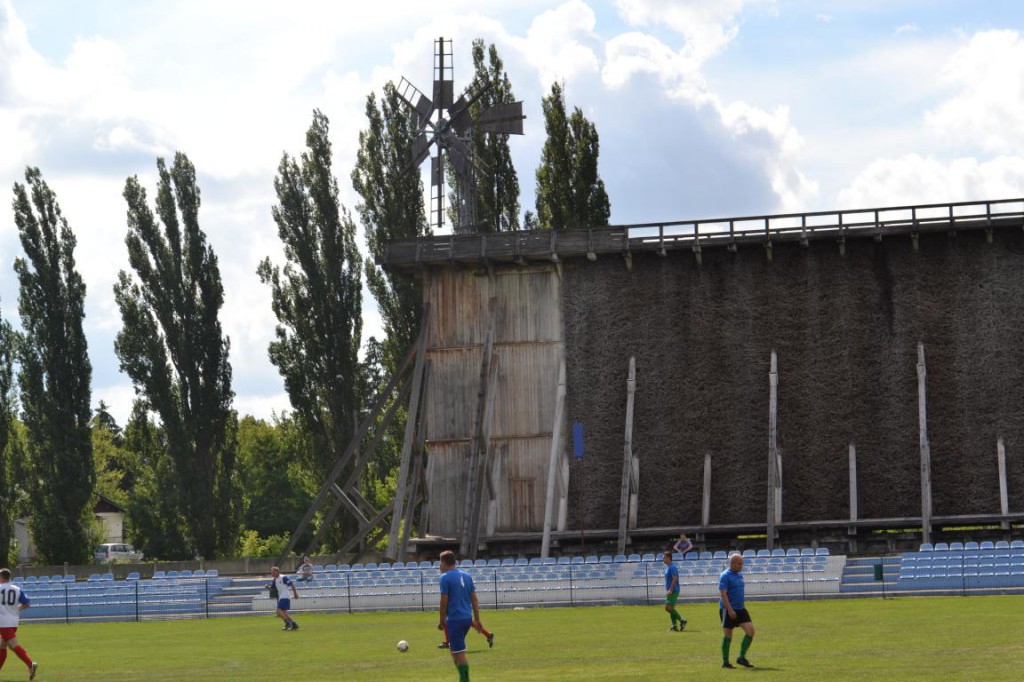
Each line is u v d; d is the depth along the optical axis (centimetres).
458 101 7156
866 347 5997
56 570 6944
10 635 2681
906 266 6016
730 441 6050
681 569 4803
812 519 5906
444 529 6394
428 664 2755
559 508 6178
